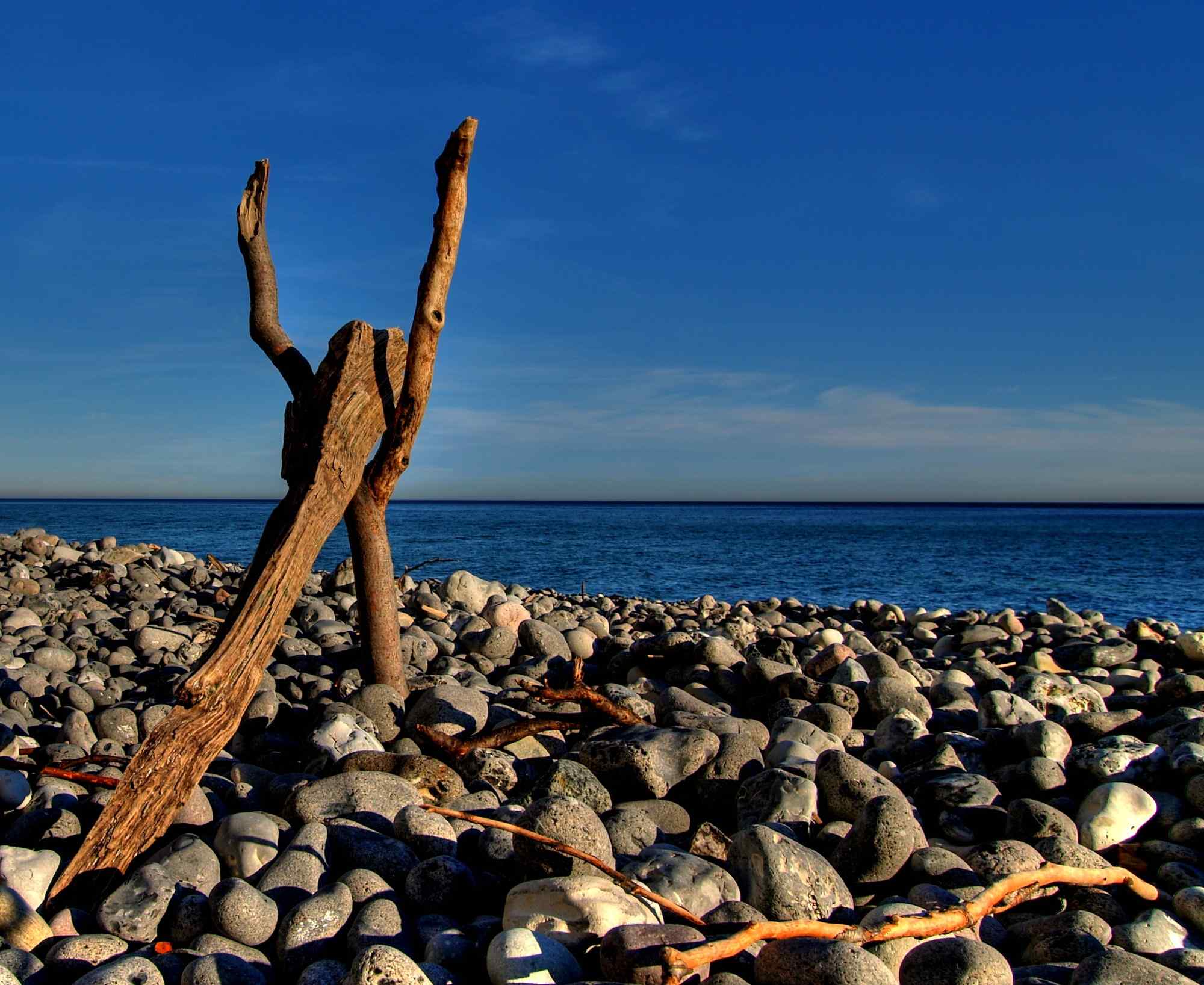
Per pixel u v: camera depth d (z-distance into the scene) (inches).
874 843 144.4
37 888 129.7
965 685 269.1
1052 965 123.6
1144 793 166.4
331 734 183.9
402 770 167.8
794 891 133.3
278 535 160.1
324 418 175.5
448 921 126.9
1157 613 770.2
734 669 255.1
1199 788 166.2
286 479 184.7
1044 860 148.9
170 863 133.6
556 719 193.2
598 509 7258.9
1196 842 159.2
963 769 189.2
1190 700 239.3
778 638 304.5
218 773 180.2
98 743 185.5
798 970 107.8
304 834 139.5
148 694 240.2
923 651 353.1
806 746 190.5
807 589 943.7
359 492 201.6
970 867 147.9
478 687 236.5
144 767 136.9
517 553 1421.0
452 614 351.9
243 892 123.1
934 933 120.2
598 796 164.6
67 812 150.3
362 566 208.2
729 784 177.3
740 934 111.8
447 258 187.5
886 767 191.0
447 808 155.9
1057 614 481.4
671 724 203.5
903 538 2204.7
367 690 203.5
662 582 995.3
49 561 473.7
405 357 199.2
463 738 197.0
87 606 363.6
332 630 290.8
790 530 2682.1
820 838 156.1
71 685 229.6
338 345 184.7
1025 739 190.5
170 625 324.5
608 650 278.2
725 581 1012.5
